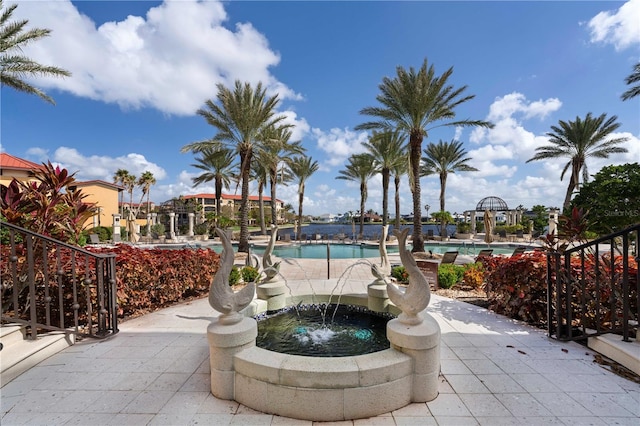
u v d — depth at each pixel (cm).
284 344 355
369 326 420
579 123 1805
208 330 238
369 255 1611
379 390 214
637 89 1104
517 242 1984
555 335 361
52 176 396
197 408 221
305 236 2633
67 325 401
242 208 1473
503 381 258
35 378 263
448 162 2334
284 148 1627
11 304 374
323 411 208
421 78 1252
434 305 505
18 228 302
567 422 203
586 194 675
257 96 1446
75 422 204
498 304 470
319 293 517
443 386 251
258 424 205
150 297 493
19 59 1030
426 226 4688
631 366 271
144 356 309
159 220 3438
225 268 255
